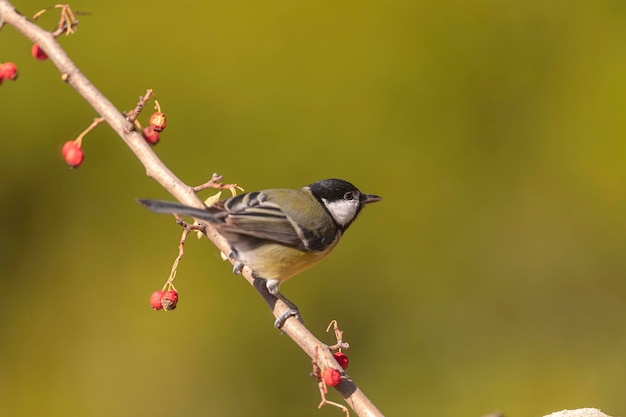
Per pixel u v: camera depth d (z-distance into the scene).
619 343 13.24
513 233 13.47
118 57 12.82
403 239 13.23
